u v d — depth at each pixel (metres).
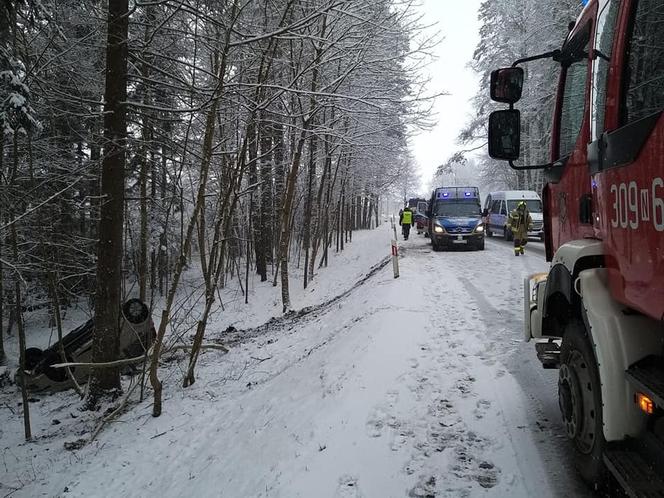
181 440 7.31
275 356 11.76
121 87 9.49
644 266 2.47
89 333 11.95
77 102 10.73
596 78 3.27
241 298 24.47
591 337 3.07
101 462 7.13
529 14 31.17
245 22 10.79
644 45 2.58
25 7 9.66
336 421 5.44
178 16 10.58
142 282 14.71
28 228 11.39
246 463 5.42
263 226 28.17
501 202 28.03
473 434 4.79
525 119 32.28
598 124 3.21
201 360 12.91
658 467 2.63
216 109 9.39
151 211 20.59
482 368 6.59
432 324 8.95
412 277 14.32
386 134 22.58
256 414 7.19
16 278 9.61
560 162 4.07
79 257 13.53
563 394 3.75
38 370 11.90
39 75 10.41
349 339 9.15
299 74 11.56
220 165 13.52
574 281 3.46
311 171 25.72
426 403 5.59
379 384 6.28
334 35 14.19
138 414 8.97
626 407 2.84
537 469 4.02
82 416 9.52
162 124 12.17
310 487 4.22
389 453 4.55
